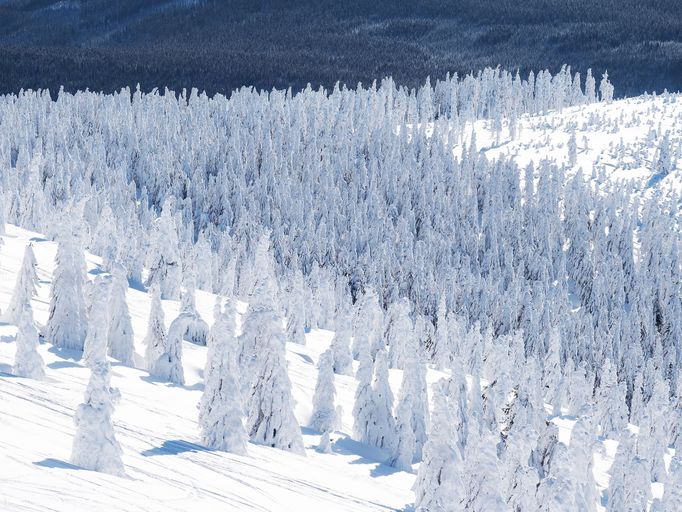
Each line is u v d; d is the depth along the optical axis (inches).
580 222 7278.5
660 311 6476.4
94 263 3585.1
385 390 2204.7
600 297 6402.6
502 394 2386.8
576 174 7844.5
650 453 3270.2
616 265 6820.9
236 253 5201.8
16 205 4726.9
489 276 5999.0
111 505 1079.6
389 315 4197.8
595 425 3410.4
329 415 2246.6
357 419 2206.0
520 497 1734.7
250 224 6702.8
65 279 2117.4
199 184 7765.8
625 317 5841.5
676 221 7765.8
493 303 5674.2
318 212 7687.0
